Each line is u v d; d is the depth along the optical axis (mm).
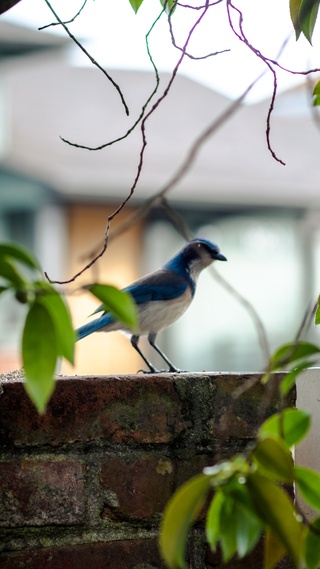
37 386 3723
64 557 4062
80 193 17875
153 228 18328
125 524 4086
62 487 4070
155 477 4105
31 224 17812
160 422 4113
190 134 20922
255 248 19594
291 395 4184
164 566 4094
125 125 20672
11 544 4051
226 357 19688
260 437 3777
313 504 3797
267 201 19219
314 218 19766
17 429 4062
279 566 4145
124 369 18094
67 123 20266
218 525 3799
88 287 3715
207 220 19266
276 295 19844
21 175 17438
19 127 19578
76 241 18016
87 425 4086
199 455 4125
